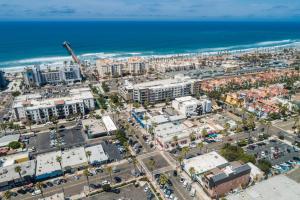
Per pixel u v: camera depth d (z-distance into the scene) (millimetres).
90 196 151000
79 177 168750
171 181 164125
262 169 167125
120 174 171625
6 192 143625
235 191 151250
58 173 169625
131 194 152750
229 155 180250
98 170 175500
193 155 192625
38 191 154250
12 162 178125
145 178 166375
